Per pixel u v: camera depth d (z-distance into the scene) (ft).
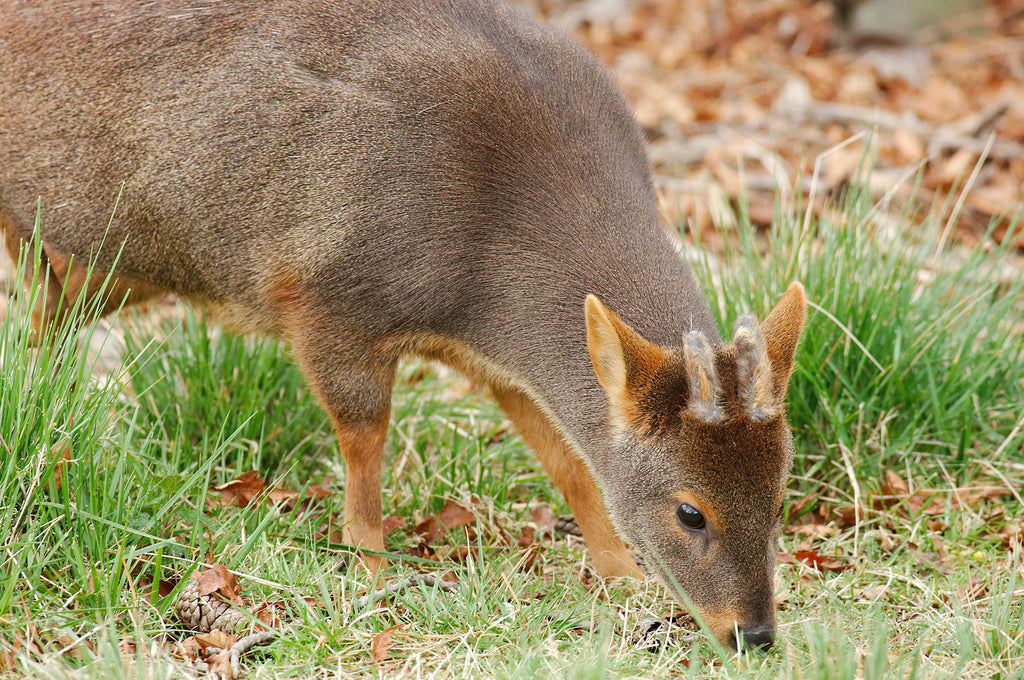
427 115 26.50
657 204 29.53
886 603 25.68
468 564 25.80
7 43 28.99
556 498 31.68
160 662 20.90
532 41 28.14
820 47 64.75
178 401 31.12
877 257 33.88
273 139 27.04
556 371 26.13
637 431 23.91
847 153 47.96
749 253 34.81
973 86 59.57
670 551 23.99
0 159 29.68
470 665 22.11
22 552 22.80
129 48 27.96
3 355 24.14
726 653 23.16
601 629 22.38
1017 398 32.94
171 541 23.89
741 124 54.19
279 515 27.25
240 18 27.48
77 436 24.44
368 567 26.86
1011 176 47.11
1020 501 29.37
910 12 65.31
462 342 27.53
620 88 29.84
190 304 31.14
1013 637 23.26
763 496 23.04
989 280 34.76
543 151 26.76
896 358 31.24
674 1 73.00
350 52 27.02
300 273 27.22
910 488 30.60
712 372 22.22
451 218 26.35
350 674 21.88
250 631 23.12
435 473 30.60
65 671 20.21
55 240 29.99
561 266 26.17
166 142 27.81
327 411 27.99
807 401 32.07
